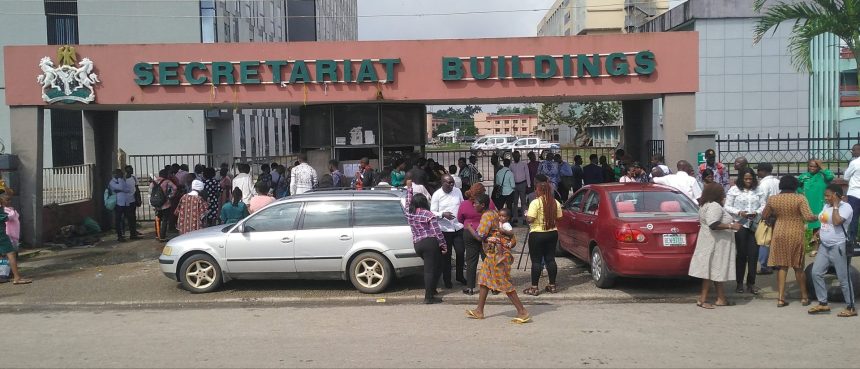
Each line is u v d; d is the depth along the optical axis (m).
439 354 6.61
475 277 9.49
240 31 38.84
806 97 33.66
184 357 6.66
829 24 13.03
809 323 7.82
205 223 13.76
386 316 8.40
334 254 9.59
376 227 9.62
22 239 14.19
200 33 32.06
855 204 11.04
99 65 14.27
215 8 33.03
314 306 9.09
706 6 33.91
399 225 9.62
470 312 8.21
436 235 9.07
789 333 7.38
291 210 9.83
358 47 14.44
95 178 17.19
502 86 14.50
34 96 14.23
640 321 7.97
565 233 11.42
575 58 14.38
